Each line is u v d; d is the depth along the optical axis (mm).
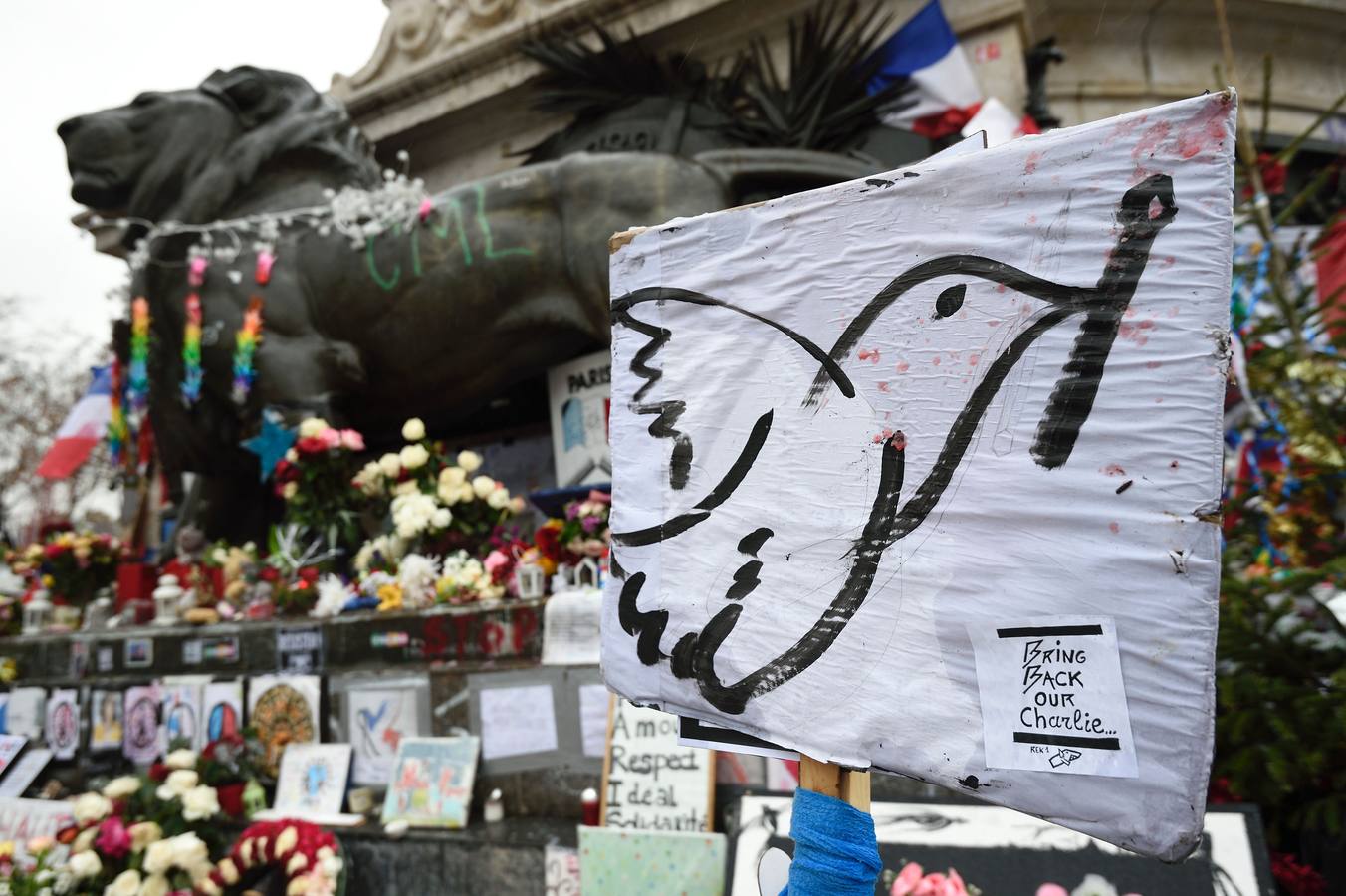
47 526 8141
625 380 1704
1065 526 1243
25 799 5297
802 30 6891
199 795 4062
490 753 4113
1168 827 1115
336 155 7195
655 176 5879
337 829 4102
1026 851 2816
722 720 1478
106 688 5699
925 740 1291
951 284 1391
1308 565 3697
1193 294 1209
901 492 1384
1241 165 4848
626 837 3334
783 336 1543
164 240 7121
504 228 6219
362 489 5711
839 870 1336
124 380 7992
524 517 7223
